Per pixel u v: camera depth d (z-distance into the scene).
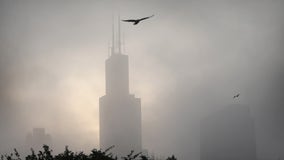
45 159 55.34
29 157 55.09
